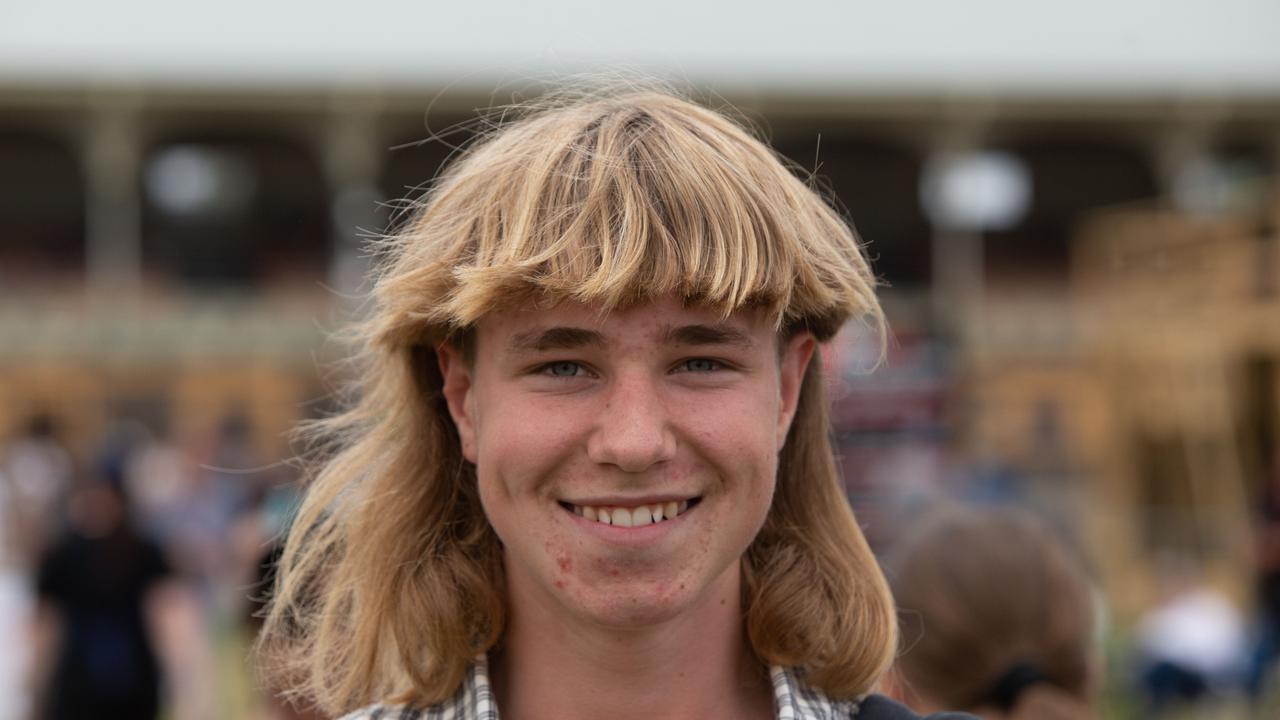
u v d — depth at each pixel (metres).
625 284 2.38
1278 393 26.88
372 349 3.02
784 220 2.56
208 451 27.53
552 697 2.76
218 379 34.47
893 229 45.38
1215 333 27.25
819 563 2.92
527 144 2.66
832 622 2.88
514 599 2.86
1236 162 42.56
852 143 42.56
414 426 2.95
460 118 39.41
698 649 2.73
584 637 2.70
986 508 4.55
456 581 2.89
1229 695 13.61
